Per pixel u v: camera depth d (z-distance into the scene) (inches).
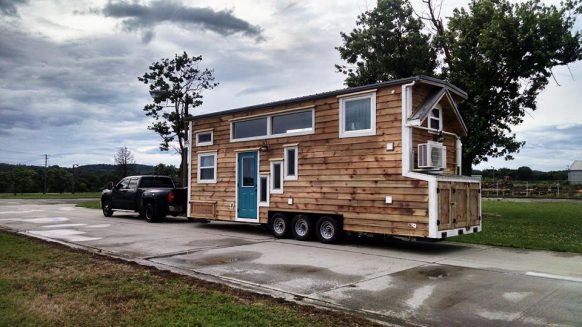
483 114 705.6
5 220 692.1
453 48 746.2
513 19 668.1
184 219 724.7
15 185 2790.4
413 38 741.9
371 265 327.9
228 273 298.8
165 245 423.8
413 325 197.0
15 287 251.4
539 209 903.1
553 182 2146.9
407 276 290.2
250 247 414.0
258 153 528.1
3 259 337.1
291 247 416.2
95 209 973.8
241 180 549.6
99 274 285.4
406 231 387.2
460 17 755.4
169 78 1056.8
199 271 305.1
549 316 207.0
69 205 1173.7
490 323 198.2
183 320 195.3
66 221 678.5
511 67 692.7
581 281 275.1
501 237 472.7
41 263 321.7
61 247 398.9
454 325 196.4
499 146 732.0
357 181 428.5
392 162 402.6
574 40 670.5
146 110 1055.6
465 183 410.9
